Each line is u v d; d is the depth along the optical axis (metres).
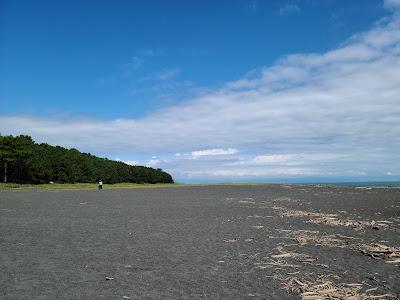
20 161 79.69
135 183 115.50
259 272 10.77
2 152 75.25
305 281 9.78
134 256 12.81
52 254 13.06
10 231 18.14
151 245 14.76
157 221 22.25
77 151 105.50
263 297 8.60
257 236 16.86
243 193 53.53
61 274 10.47
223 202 37.22
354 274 10.51
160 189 67.31
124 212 27.31
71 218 23.56
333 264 11.66
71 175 90.94
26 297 8.51
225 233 17.75
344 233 17.72
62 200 38.78
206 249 13.99
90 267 11.28
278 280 9.95
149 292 8.95
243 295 8.74
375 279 9.99
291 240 15.83
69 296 8.60
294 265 11.48
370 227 19.64
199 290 9.11
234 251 13.62
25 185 75.44
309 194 50.81
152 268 11.21
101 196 46.03
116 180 106.56
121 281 9.84
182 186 83.12
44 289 9.09
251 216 24.89
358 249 13.89
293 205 33.75
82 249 13.95
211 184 92.69
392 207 31.58
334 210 29.12
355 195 48.28
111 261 12.07
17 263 11.70
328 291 8.85
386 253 13.02
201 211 28.22
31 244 14.84
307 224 20.89
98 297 8.55
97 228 19.30
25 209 29.05
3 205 32.47
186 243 15.18
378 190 61.03
